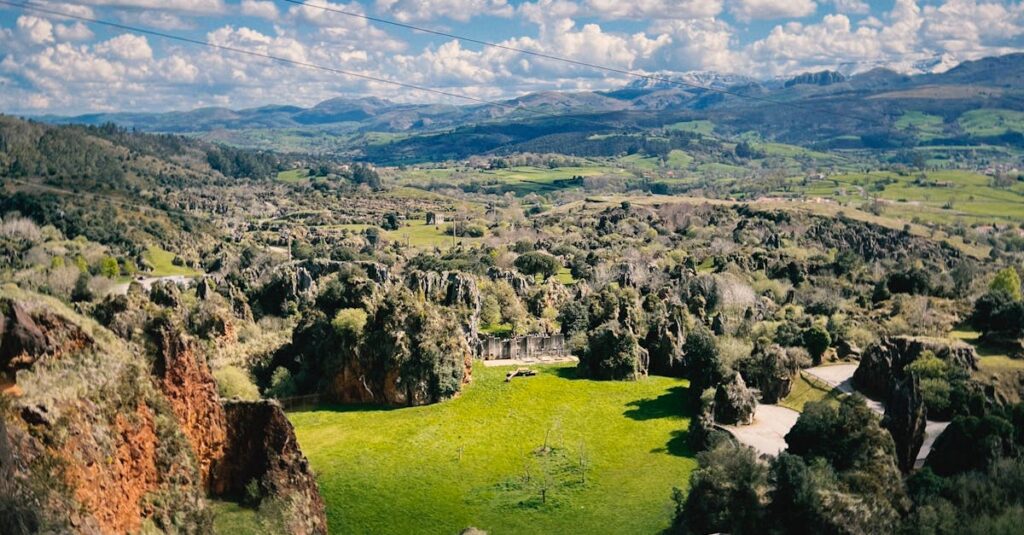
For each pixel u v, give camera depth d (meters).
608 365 162.00
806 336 160.88
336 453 123.38
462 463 120.88
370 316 153.50
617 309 190.62
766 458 100.69
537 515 104.94
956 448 99.44
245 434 83.50
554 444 127.06
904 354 141.25
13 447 58.22
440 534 100.81
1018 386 134.75
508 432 133.12
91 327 73.12
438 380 149.00
